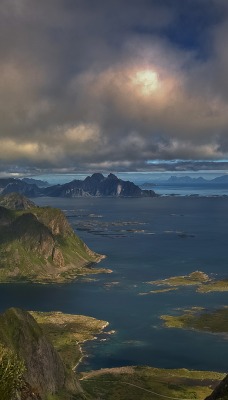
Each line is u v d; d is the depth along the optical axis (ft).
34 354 592.19
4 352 217.97
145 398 628.69
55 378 593.42
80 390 619.67
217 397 465.88
